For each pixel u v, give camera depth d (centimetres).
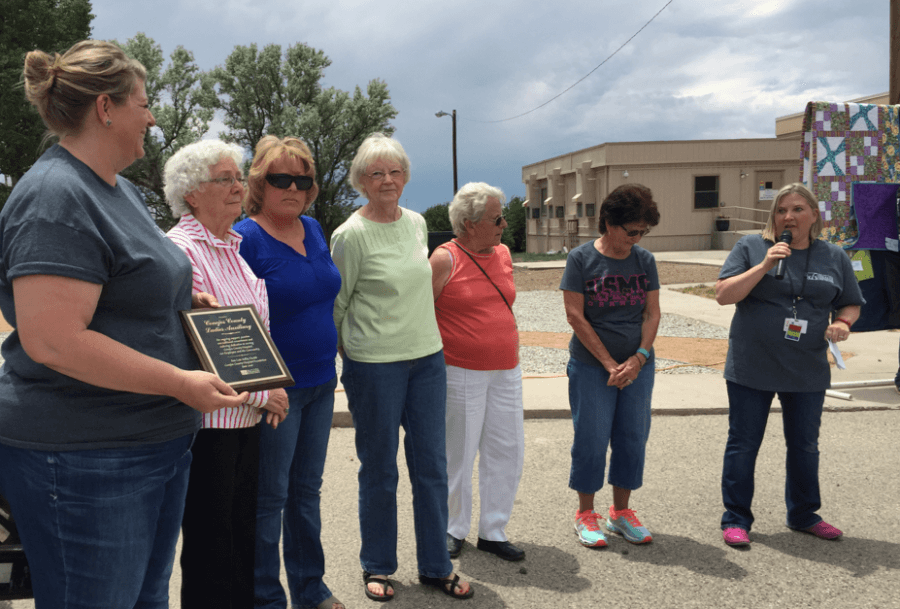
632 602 304
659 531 379
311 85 4122
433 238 908
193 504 230
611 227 350
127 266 164
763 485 441
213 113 3956
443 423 316
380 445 305
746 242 371
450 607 302
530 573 333
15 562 184
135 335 170
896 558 342
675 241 3025
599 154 3048
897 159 648
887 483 439
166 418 177
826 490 429
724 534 363
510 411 347
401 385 304
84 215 155
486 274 340
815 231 366
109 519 167
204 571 232
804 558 344
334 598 299
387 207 305
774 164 3008
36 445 160
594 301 353
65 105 162
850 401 628
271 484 266
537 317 1228
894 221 642
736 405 365
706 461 488
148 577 194
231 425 227
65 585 167
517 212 4559
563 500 423
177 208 243
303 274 270
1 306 161
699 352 878
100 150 168
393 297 300
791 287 351
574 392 363
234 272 244
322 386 282
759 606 299
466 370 339
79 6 3491
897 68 757
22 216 151
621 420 361
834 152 638
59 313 150
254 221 272
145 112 174
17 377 163
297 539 291
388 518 311
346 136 4009
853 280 365
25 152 3105
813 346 350
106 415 165
